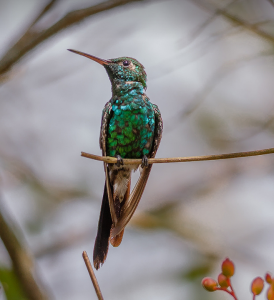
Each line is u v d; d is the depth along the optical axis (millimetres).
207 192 15031
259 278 4680
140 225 13062
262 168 15516
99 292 4484
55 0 8172
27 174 13219
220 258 12219
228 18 9508
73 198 13562
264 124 14680
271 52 10836
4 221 8297
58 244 12727
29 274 8172
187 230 13078
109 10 8219
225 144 15430
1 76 8336
